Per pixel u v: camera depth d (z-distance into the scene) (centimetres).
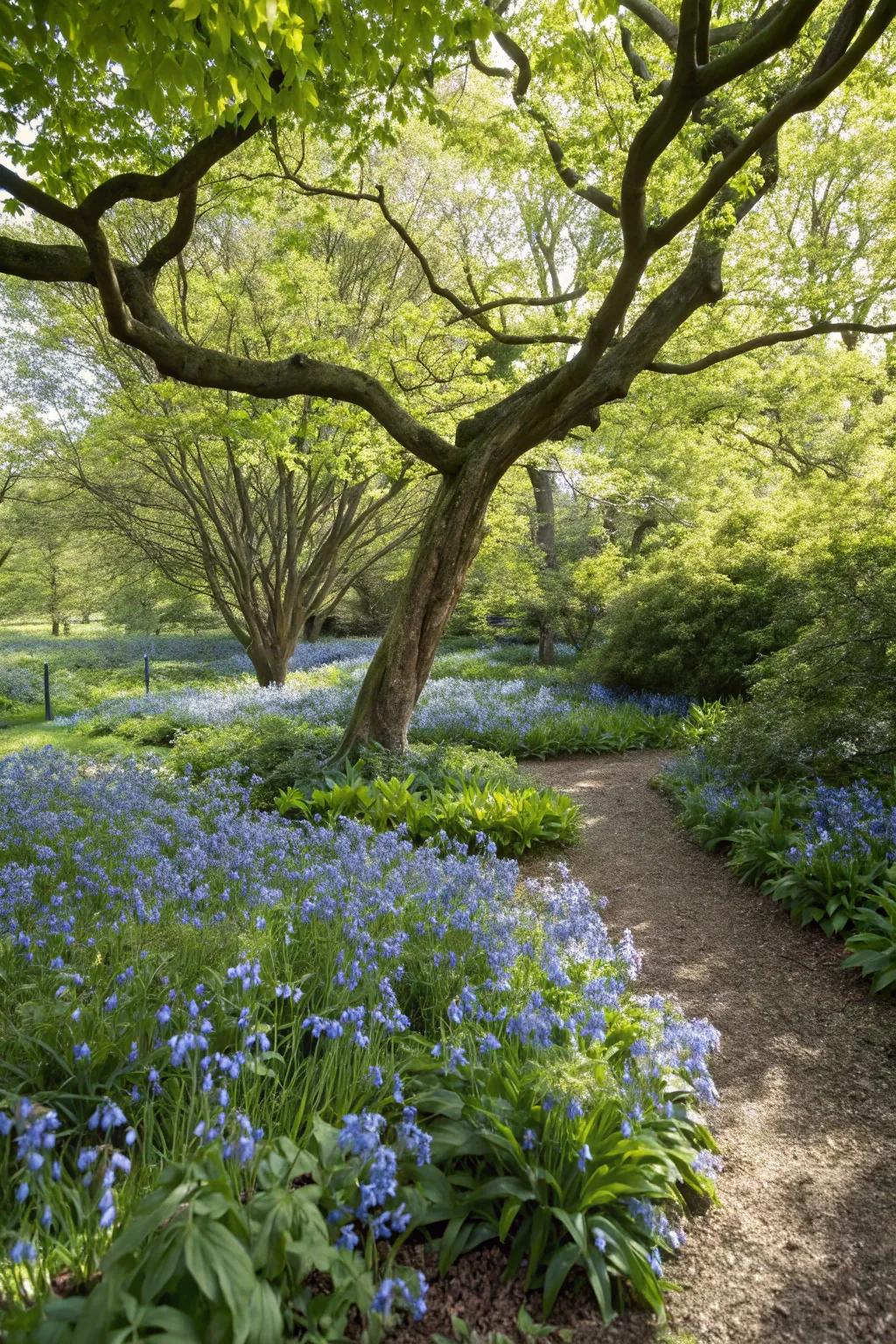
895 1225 329
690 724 1402
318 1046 348
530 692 1780
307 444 1753
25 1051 327
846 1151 378
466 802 837
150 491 2023
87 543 2692
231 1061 288
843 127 1575
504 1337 254
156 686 2348
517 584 2139
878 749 771
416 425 998
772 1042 477
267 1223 240
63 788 877
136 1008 353
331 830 707
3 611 3469
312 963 429
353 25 469
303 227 1445
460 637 3459
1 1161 276
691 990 545
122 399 1390
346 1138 258
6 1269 233
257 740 1142
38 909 483
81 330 1644
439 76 773
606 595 2061
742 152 602
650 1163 318
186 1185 234
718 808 830
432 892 500
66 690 2280
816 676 787
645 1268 280
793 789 826
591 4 524
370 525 2350
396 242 1698
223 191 1127
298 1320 235
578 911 494
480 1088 335
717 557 1602
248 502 1902
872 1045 464
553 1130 311
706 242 991
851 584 782
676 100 554
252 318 1602
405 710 1049
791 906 645
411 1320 258
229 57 440
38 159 688
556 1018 363
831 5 933
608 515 2278
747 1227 329
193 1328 208
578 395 987
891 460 989
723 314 1309
